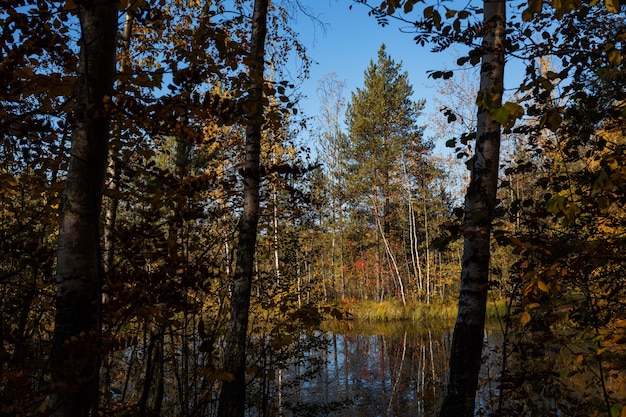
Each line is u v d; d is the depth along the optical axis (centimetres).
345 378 1134
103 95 191
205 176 239
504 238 271
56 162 268
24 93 219
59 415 169
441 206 3100
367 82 3453
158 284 222
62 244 184
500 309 1889
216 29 250
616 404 173
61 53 205
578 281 297
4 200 271
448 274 2853
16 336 245
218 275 279
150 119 209
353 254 3816
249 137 495
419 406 883
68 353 174
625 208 284
